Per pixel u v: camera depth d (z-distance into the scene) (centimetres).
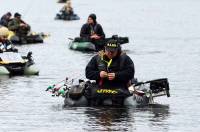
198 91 5912
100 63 5134
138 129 4225
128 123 4416
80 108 4984
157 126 4331
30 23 17588
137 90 5219
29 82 6475
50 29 15488
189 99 5462
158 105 5156
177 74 7181
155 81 5219
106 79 5116
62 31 14838
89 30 10231
